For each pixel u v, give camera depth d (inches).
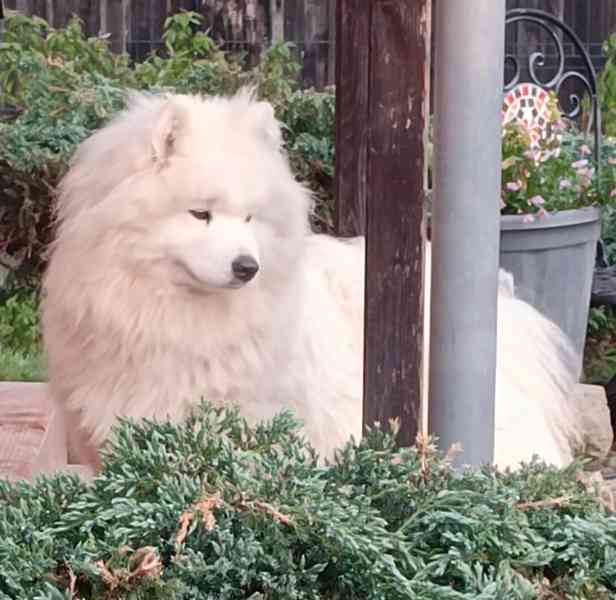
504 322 313.9
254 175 242.8
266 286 252.1
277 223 250.1
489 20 178.4
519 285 414.3
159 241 240.1
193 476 161.3
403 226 188.2
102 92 525.3
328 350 275.6
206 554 154.1
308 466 165.2
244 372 252.2
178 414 249.3
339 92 349.1
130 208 239.8
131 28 689.0
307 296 275.0
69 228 250.5
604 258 503.2
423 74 183.9
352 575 155.6
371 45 185.3
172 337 245.9
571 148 456.4
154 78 585.9
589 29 705.0
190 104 242.8
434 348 185.3
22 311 490.9
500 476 173.8
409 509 163.6
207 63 575.2
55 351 257.6
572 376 343.9
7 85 565.9
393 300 190.4
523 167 417.1
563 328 425.4
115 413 250.8
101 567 145.9
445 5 179.0
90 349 250.8
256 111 250.8
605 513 171.9
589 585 160.2
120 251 242.1
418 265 188.7
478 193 181.2
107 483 160.2
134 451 161.9
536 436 299.3
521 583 154.5
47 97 533.0
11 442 268.7
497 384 300.5
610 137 567.5
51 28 634.8
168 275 242.5
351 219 351.9
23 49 593.6
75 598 148.6
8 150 496.4
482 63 178.9
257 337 253.0
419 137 185.5
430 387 186.4
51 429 280.8
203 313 246.7
